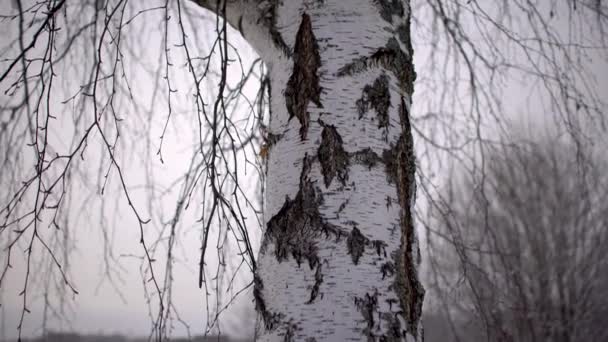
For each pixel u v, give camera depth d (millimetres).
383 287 1235
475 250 2426
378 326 1196
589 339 6770
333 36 1429
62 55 1931
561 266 6492
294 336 1189
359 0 1481
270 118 1514
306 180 1313
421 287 1345
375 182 1323
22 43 1626
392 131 1408
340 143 1329
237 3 1646
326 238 1250
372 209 1291
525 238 5449
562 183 5438
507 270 2543
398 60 1493
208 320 1556
